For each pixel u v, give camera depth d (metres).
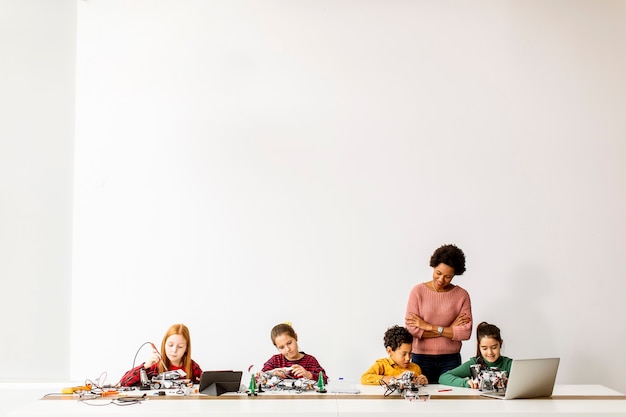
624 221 5.22
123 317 5.14
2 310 5.20
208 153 5.26
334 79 5.31
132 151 5.26
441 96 5.29
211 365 5.12
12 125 5.30
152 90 5.30
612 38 5.34
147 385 3.80
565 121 5.28
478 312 5.14
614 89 5.31
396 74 5.31
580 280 5.17
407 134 5.26
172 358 4.07
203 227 5.21
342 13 5.36
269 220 5.21
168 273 5.18
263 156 5.26
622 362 5.11
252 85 5.31
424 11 5.36
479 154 5.25
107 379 5.10
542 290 5.16
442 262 4.46
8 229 5.25
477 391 3.86
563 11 5.36
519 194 5.22
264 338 5.14
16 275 5.23
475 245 5.18
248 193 5.23
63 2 5.39
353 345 5.12
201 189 5.23
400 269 5.17
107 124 5.27
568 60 5.32
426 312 4.53
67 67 5.36
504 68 5.31
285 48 5.34
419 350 4.48
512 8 5.36
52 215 5.27
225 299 5.16
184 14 5.36
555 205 5.22
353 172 5.23
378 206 5.21
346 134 5.26
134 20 5.36
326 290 5.16
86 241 5.19
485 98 5.29
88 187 5.23
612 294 5.16
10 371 5.17
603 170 5.25
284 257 5.18
